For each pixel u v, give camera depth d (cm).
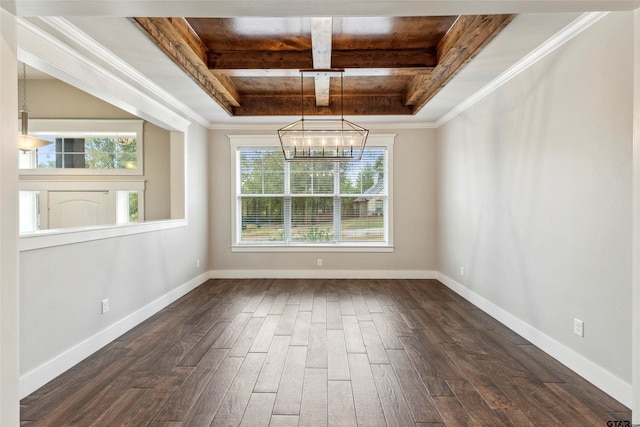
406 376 259
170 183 499
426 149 582
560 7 167
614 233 230
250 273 589
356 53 359
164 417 209
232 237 587
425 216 585
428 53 357
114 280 333
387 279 580
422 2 164
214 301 455
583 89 255
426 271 586
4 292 152
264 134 582
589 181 250
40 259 248
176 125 460
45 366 250
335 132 368
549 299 295
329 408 218
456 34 306
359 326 363
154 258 409
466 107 458
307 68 361
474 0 163
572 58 266
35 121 511
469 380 253
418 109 494
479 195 425
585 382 250
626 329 222
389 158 583
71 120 513
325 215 596
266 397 230
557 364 278
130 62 325
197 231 537
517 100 340
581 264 258
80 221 521
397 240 586
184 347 311
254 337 334
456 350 304
